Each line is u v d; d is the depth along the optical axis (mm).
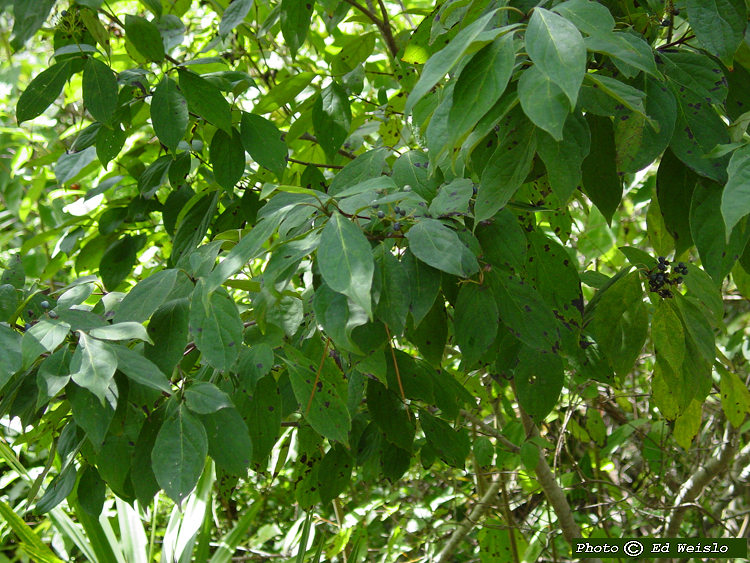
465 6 1058
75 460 1138
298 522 2516
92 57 1258
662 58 976
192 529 2223
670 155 994
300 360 1047
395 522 2902
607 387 2506
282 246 800
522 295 1010
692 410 1369
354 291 696
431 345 1139
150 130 2084
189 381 988
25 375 957
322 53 2252
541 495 2645
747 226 895
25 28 1323
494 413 2574
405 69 1733
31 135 2404
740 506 2926
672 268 1116
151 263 2584
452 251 834
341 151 1928
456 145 762
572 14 729
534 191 1339
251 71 2479
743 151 764
